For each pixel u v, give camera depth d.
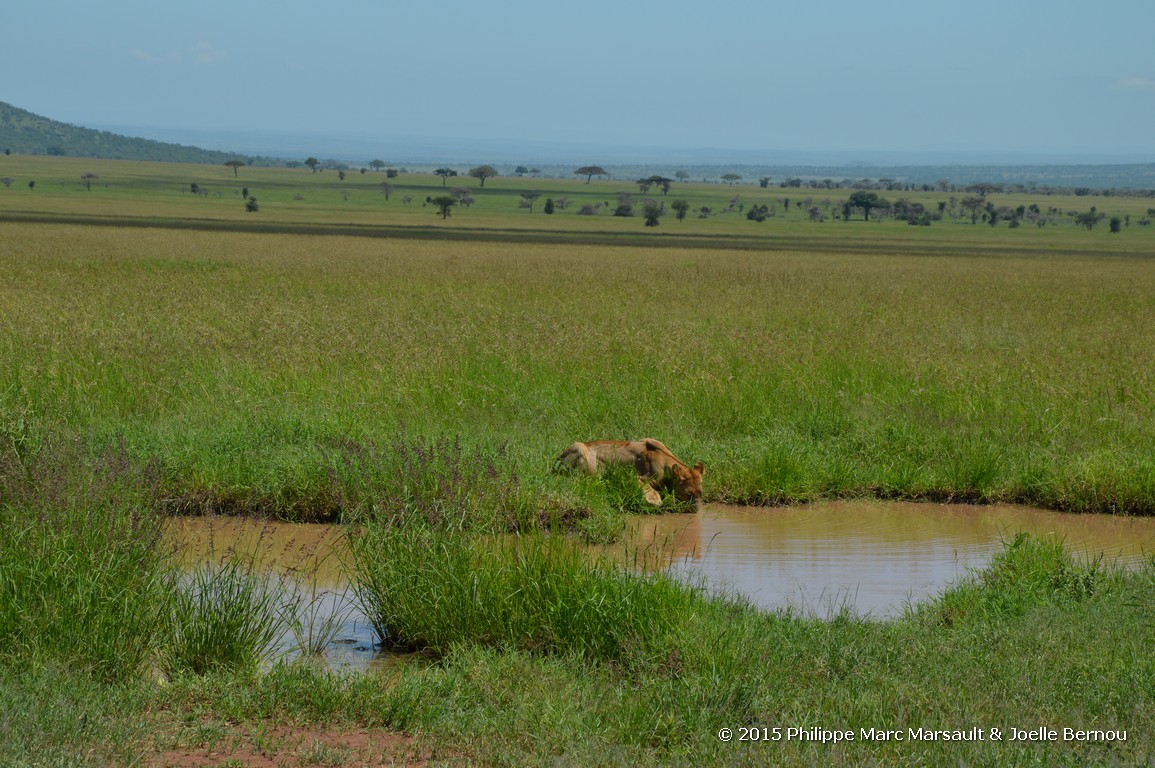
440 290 37.75
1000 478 13.83
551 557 8.50
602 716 6.39
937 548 11.46
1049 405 17.34
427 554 8.50
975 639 7.80
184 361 18.17
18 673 6.74
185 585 8.80
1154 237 168.88
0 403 11.83
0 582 7.39
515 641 7.87
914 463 14.43
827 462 14.09
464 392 16.42
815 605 9.35
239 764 5.65
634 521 12.17
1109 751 5.92
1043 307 37.00
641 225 168.50
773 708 6.53
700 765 5.77
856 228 182.25
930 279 54.25
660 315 30.86
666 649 7.33
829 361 20.31
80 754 5.55
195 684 6.77
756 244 112.25
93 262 47.38
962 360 21.56
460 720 6.32
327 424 14.45
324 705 6.51
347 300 32.44
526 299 35.09
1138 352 24.44
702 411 16.27
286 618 8.57
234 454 12.74
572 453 12.77
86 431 13.03
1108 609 8.38
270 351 19.31
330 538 11.08
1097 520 12.90
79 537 7.96
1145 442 15.62
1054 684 6.82
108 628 7.24
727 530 11.95
